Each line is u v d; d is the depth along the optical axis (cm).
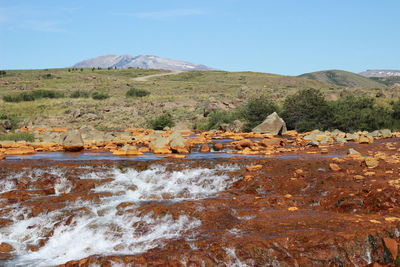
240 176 1262
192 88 8850
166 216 946
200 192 1174
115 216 993
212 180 1254
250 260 759
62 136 2141
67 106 5616
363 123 3000
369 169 1259
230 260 757
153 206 1002
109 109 5219
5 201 1084
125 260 756
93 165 1411
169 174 1331
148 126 3878
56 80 10300
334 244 775
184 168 1382
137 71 14438
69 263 772
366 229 823
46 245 899
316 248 770
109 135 2394
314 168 1309
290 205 1014
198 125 3784
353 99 3731
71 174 1330
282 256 760
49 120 4275
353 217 909
